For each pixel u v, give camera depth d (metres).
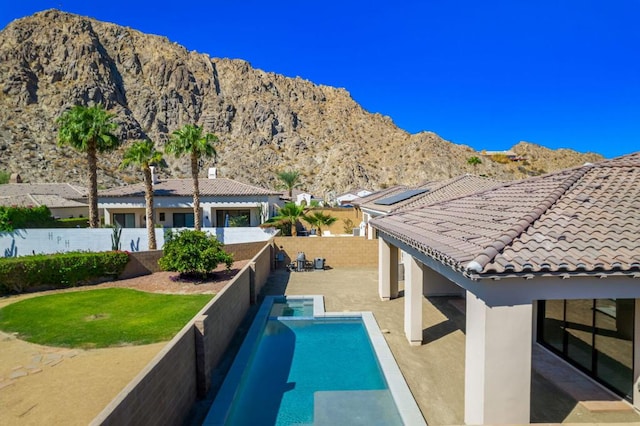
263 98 137.38
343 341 12.38
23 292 18.34
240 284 13.58
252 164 112.50
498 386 6.08
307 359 10.95
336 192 104.44
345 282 20.30
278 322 14.16
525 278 5.89
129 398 5.15
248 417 7.90
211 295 17.42
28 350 11.09
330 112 143.88
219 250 20.52
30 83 100.00
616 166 9.74
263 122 128.25
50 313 14.82
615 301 8.19
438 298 16.27
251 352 10.73
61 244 25.88
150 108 119.50
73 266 19.39
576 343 9.41
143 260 22.09
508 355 6.08
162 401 6.34
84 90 105.00
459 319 13.60
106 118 27.75
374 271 23.34
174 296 17.31
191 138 29.42
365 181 109.19
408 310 11.41
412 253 10.73
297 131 130.38
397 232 10.88
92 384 8.94
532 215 7.47
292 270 23.62
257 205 36.38
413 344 11.20
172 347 6.87
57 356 10.65
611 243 6.45
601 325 8.57
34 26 115.44
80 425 7.25
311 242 24.80
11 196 43.06
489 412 6.09
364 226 31.58
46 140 84.62
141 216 36.50
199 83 134.88
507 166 129.62
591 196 8.32
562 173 10.51
